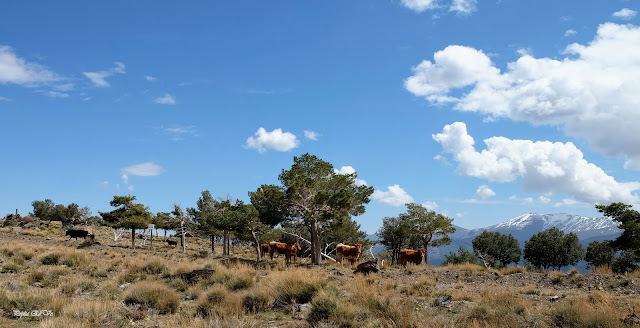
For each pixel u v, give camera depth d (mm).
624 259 63062
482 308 10086
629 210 37031
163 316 11258
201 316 10453
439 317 9758
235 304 11758
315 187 32500
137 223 44250
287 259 34125
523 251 84438
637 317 9109
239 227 33594
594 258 71562
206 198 46312
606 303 11453
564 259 78750
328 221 36688
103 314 10406
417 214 53812
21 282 15750
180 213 43969
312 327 9539
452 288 17250
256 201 34375
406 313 9820
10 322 9891
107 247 38812
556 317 9422
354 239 47562
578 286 17547
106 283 16172
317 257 31750
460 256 62250
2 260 22031
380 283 18688
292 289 12656
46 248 29547
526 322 9562
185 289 16391
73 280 16078
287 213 33625
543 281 19219
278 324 10078
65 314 10094
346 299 12188
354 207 33656
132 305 11875
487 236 83562
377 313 10156
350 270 26062
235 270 20234
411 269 25719
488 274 21891
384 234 64188
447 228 53094
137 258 29031
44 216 89188
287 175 32719
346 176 33531
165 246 50656
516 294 14406
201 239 71875
